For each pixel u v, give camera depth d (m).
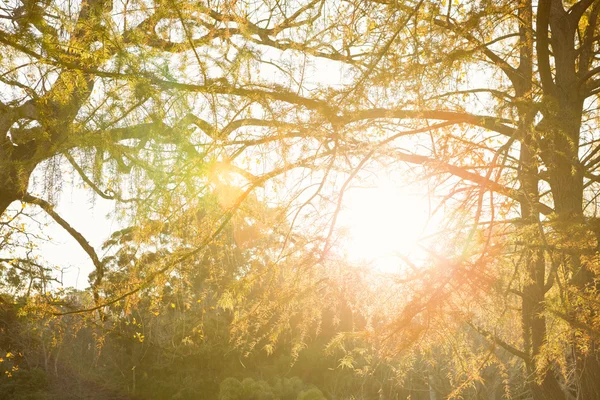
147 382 30.64
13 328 20.17
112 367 30.67
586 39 6.34
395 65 4.97
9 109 5.89
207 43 5.52
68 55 5.28
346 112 4.98
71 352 29.72
